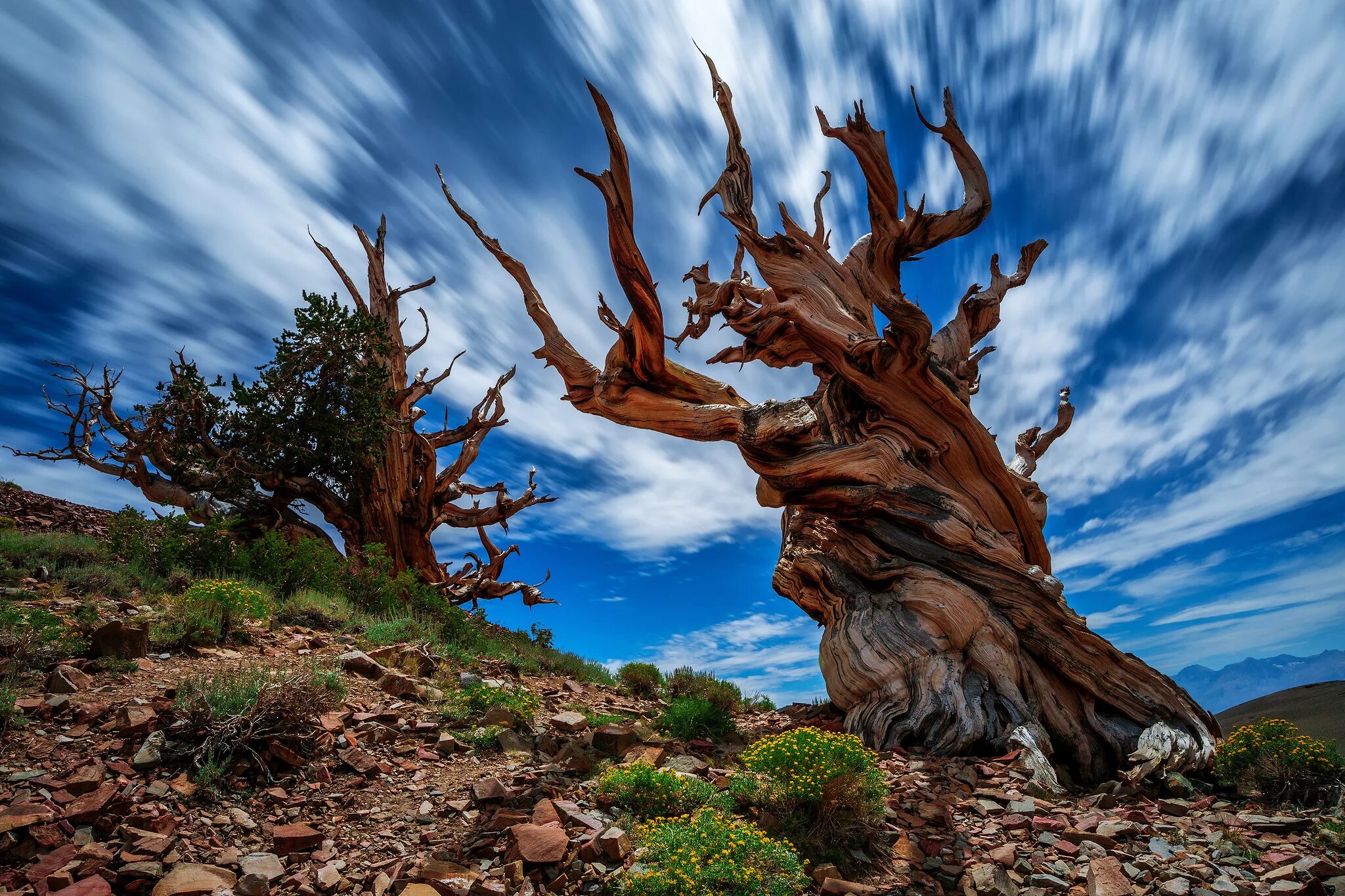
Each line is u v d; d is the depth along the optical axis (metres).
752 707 13.91
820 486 12.77
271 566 12.54
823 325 13.26
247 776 5.82
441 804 5.93
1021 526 13.12
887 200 12.96
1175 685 10.47
